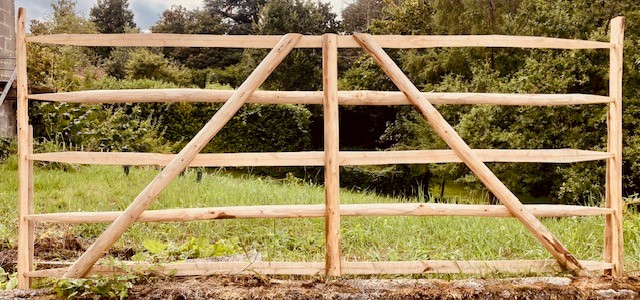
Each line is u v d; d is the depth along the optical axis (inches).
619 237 154.3
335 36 146.4
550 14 551.2
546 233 151.9
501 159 151.1
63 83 630.5
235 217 145.1
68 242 199.0
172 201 265.7
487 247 187.0
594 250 190.9
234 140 644.7
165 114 588.7
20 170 143.9
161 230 217.0
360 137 1003.3
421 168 605.3
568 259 152.8
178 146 574.6
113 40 144.4
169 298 135.6
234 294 134.8
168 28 1792.6
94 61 1253.1
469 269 151.3
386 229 216.7
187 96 145.3
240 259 174.6
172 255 181.2
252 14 1873.8
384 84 857.5
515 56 630.5
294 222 234.2
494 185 150.0
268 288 138.4
